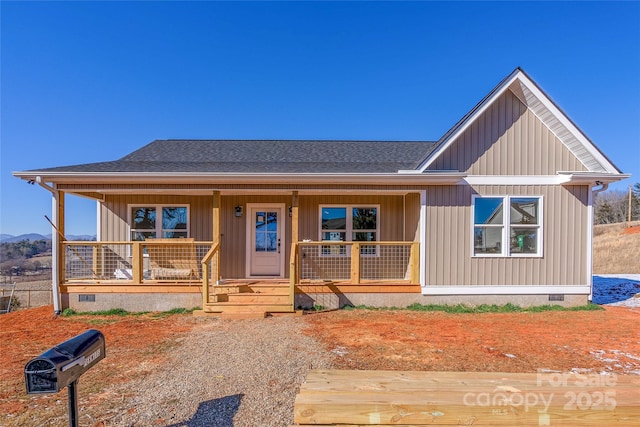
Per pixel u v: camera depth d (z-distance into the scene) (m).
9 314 8.91
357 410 2.57
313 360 5.06
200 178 8.35
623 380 3.04
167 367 4.85
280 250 10.91
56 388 2.33
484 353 5.40
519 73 8.66
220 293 8.70
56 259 8.54
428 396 2.70
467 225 8.88
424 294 8.80
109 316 8.23
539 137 9.02
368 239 10.79
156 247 9.71
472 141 8.95
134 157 11.23
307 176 8.35
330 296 8.80
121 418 3.46
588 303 8.88
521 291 8.83
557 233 8.93
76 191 8.68
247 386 4.20
